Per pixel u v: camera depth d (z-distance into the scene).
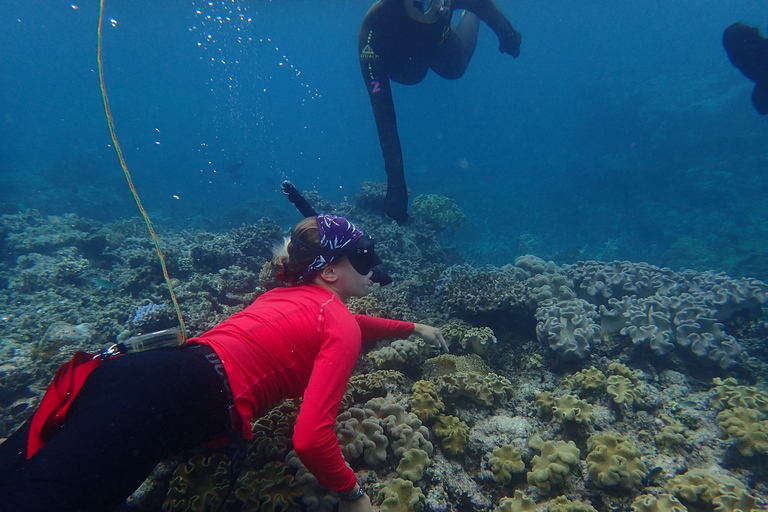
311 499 2.12
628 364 3.91
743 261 13.09
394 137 4.27
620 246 16.92
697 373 3.80
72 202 23.17
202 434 1.49
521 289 4.71
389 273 7.72
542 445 2.81
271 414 2.63
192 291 5.93
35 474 1.08
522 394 3.53
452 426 2.96
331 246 1.86
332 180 45.16
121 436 1.19
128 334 4.93
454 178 33.62
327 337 1.72
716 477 2.57
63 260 7.91
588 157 27.95
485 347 3.97
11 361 4.42
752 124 22.80
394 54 4.68
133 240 9.81
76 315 5.82
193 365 1.45
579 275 5.31
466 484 2.71
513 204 24.80
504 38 6.01
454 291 4.84
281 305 1.81
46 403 1.36
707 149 23.12
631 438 3.02
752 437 2.73
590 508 2.38
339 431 2.51
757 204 17.42
